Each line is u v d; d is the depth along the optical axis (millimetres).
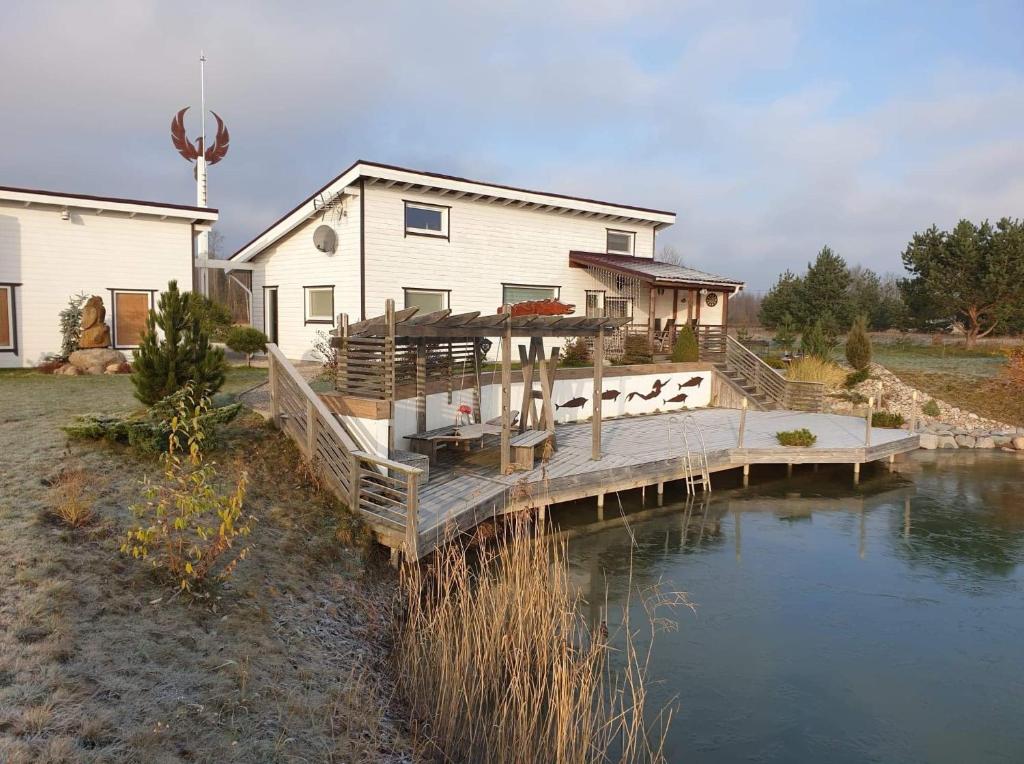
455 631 5984
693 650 6820
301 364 17781
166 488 6828
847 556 9555
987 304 29188
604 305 22297
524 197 19531
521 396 14414
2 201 15156
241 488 5844
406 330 9086
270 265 19906
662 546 9797
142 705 4055
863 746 5406
